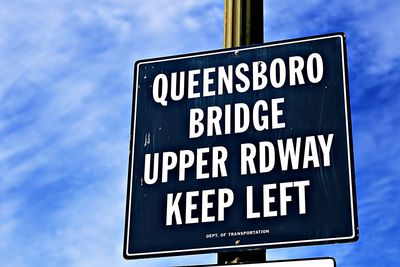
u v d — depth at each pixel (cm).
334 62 482
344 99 473
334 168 460
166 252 462
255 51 494
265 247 452
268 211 458
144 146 486
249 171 468
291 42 491
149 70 503
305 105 476
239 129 479
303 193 458
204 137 481
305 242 450
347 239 446
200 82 494
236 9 530
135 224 470
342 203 453
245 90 486
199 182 471
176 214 468
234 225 459
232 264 443
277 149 470
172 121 488
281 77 485
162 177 477
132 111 495
